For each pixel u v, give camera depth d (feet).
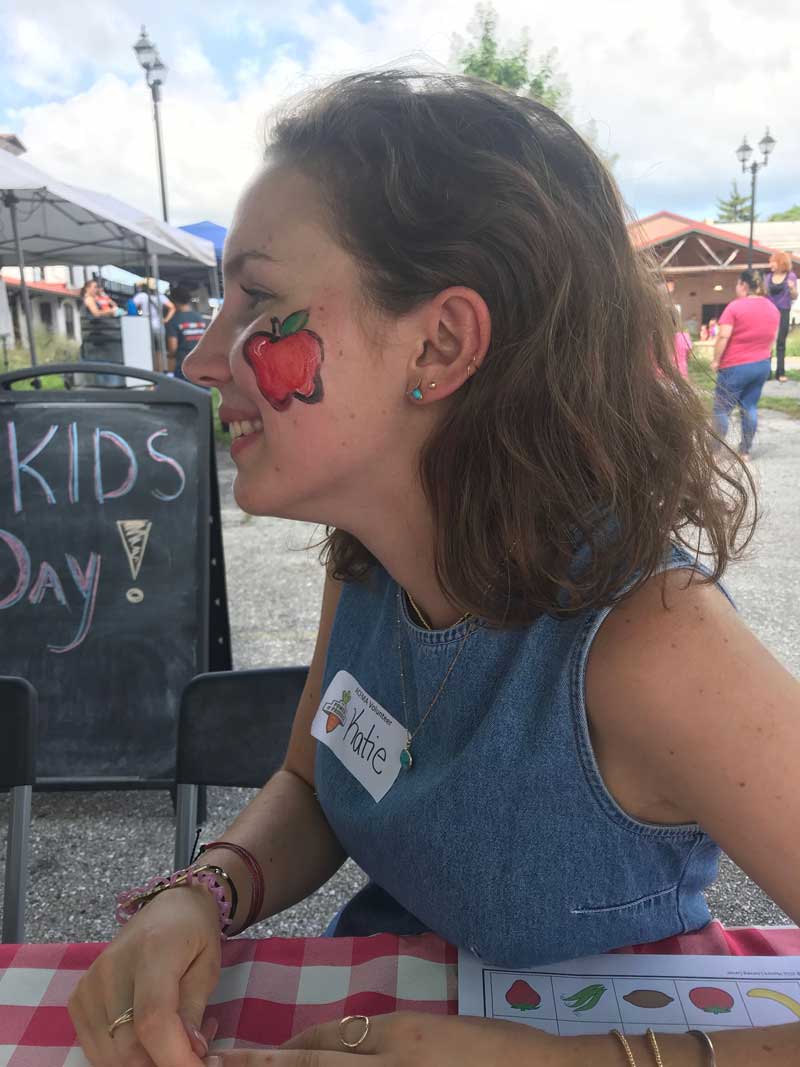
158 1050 2.22
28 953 2.74
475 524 2.34
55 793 8.52
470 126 2.24
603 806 2.29
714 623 2.08
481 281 2.22
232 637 12.27
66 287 79.56
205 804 7.98
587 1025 2.35
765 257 75.31
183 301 31.27
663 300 2.60
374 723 2.87
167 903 2.74
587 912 2.44
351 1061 2.11
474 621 2.52
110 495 8.37
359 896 3.51
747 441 22.39
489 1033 2.16
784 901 2.02
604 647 2.13
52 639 8.05
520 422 2.28
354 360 2.25
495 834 2.39
